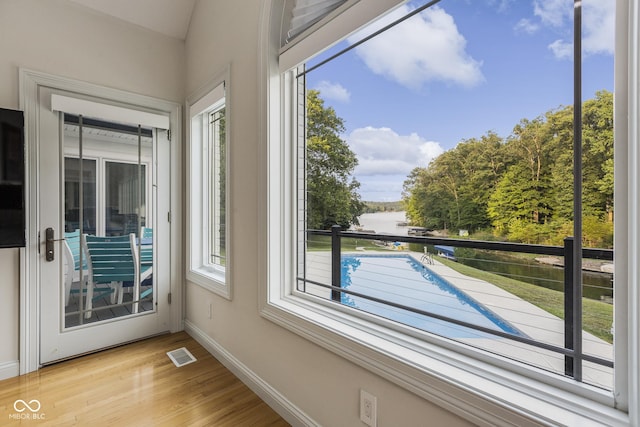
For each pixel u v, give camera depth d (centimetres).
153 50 250
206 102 233
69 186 216
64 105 208
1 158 180
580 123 88
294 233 176
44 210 204
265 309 168
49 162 206
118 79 233
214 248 267
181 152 265
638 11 71
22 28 196
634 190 72
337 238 195
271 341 166
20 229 185
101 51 225
